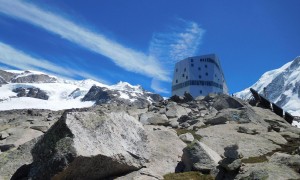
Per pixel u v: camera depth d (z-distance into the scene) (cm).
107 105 6141
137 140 2262
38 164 1923
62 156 1823
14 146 2853
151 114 3931
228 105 4419
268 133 3095
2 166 2223
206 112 4556
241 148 2625
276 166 1930
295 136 3206
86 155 1850
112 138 2088
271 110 4731
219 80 14038
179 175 2117
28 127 3406
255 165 1989
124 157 2072
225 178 1980
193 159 2212
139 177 2020
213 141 2831
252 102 5094
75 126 1944
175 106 4638
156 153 2384
